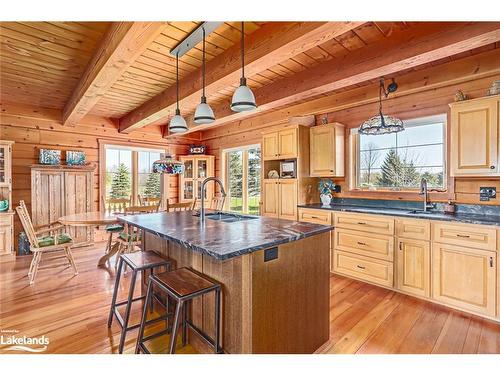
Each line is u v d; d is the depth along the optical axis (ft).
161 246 8.02
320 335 6.58
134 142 18.54
